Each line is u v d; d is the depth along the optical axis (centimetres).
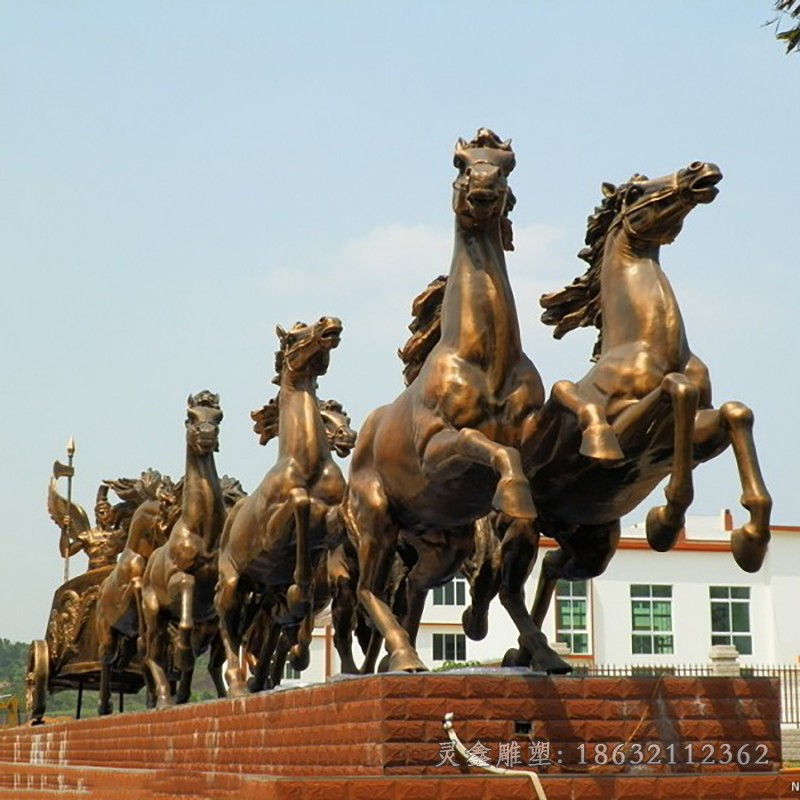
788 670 2522
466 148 1291
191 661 2058
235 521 1842
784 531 3181
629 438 1188
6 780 2811
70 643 2881
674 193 1255
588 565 1349
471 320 1255
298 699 1365
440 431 1246
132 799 1789
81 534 3061
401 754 1145
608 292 1280
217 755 1659
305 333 1736
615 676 1200
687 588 3112
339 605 1661
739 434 1120
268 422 1858
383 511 1390
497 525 1388
